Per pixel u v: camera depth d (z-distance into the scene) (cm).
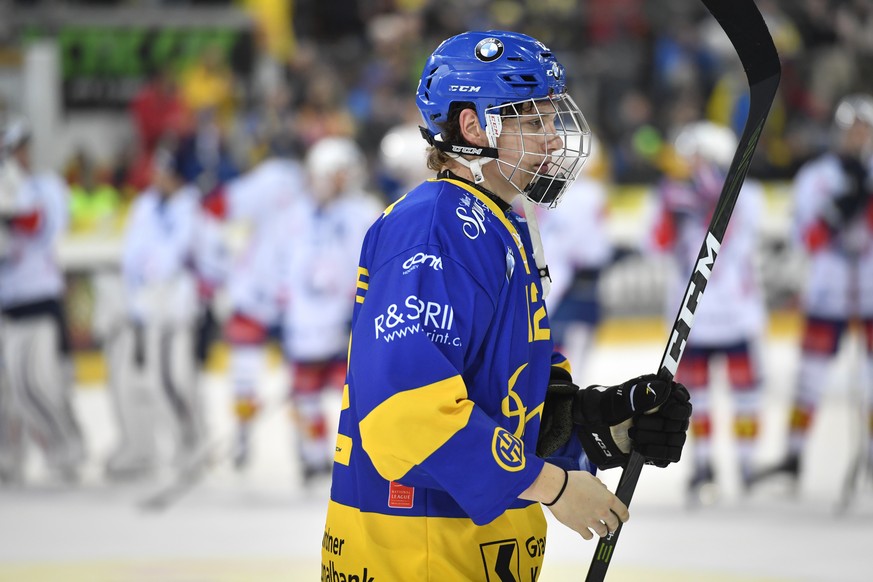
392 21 4038
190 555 1614
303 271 2078
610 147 3659
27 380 2147
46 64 3309
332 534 661
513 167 656
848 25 3962
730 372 1973
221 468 2259
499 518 639
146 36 3725
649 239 2072
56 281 2169
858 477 2080
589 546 1628
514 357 643
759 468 2122
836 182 1983
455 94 654
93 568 1545
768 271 3400
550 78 654
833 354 1970
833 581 1433
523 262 652
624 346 3375
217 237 2225
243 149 3469
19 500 2022
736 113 3750
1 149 2147
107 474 2195
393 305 611
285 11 3972
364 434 605
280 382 3055
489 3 4103
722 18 688
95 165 3453
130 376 2203
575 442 738
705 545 1627
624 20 4028
